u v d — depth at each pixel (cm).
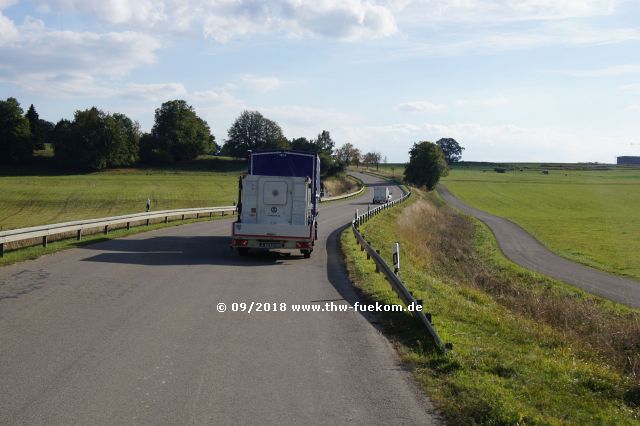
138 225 3091
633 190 10388
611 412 661
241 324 971
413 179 10275
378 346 863
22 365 711
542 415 609
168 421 554
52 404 588
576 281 2569
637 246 3884
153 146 12550
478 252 3438
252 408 597
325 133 15650
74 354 762
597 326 1536
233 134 14700
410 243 3048
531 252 3572
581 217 6309
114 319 965
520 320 1284
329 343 872
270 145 14412
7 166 10556
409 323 1009
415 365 774
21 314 979
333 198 7225
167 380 673
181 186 8769
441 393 662
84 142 10681
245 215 2006
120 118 11844
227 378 689
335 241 2550
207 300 1160
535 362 830
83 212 5606
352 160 17012
